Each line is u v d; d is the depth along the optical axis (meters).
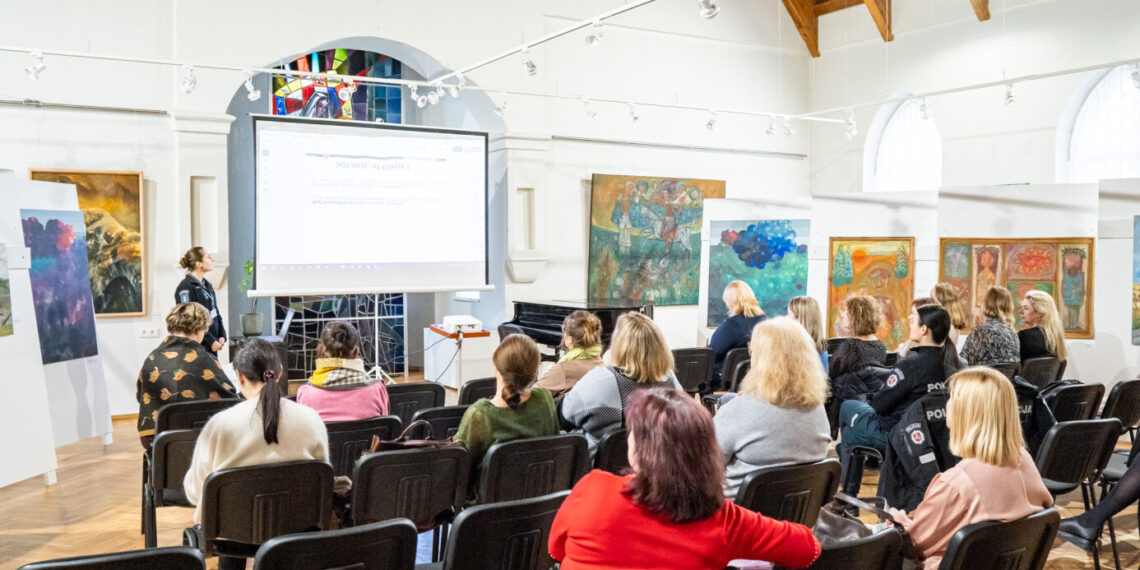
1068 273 7.98
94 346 7.03
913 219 8.76
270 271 8.99
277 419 3.28
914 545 2.95
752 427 3.34
